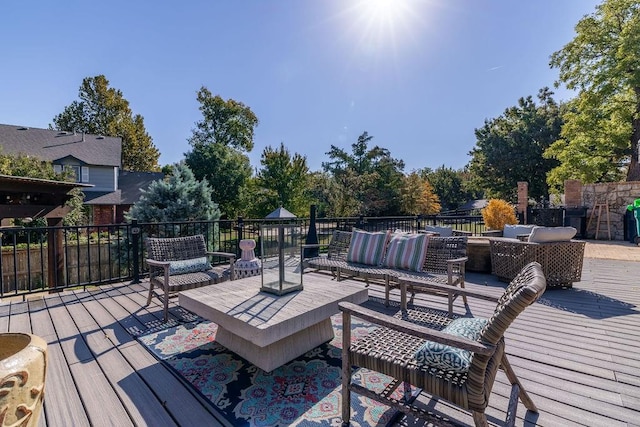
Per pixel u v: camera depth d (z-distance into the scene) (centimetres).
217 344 243
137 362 217
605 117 1061
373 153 2312
